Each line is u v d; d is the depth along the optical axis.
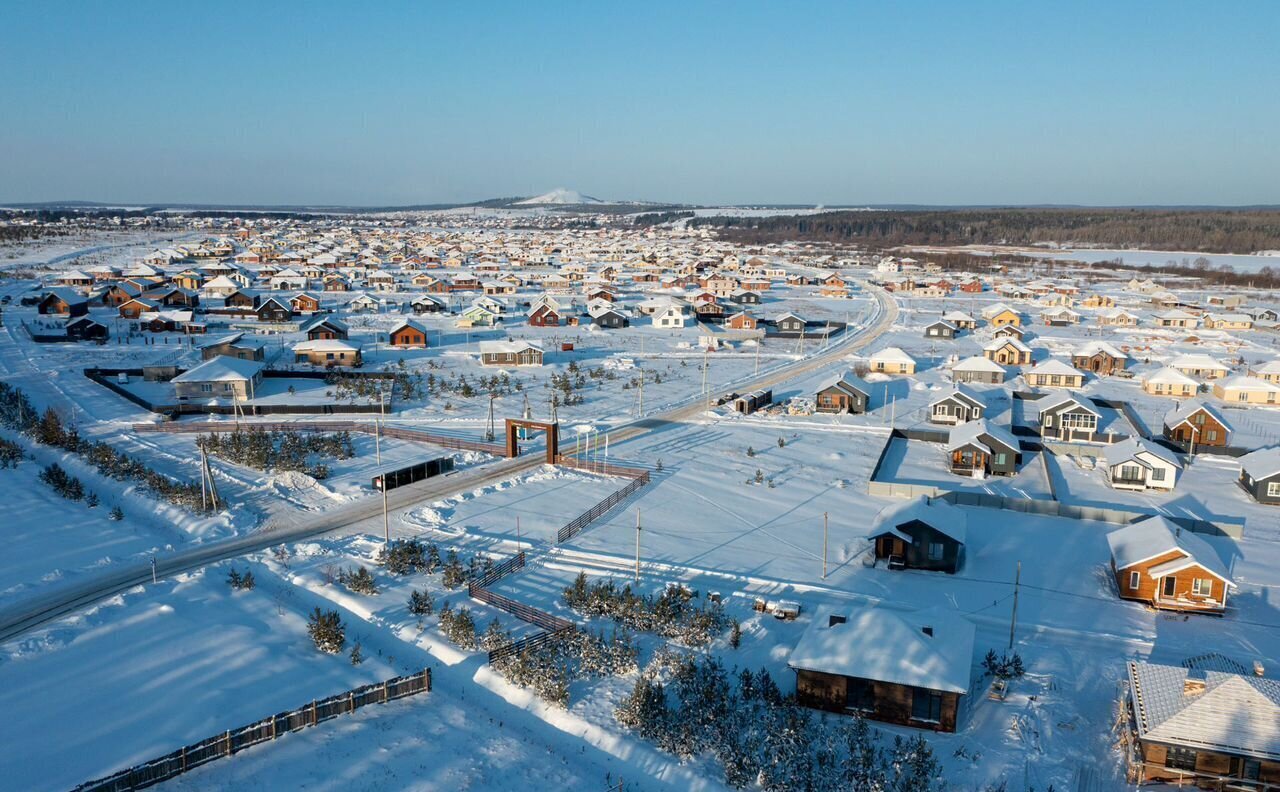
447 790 25.69
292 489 52.22
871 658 30.02
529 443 63.47
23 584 38.09
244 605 37.41
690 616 36.69
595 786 26.69
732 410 74.69
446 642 34.81
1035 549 45.56
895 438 67.81
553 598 39.00
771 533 47.28
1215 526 47.25
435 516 48.09
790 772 26.22
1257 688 26.88
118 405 71.62
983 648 35.19
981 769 27.19
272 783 25.52
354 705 29.77
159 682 30.75
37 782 24.97
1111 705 31.06
